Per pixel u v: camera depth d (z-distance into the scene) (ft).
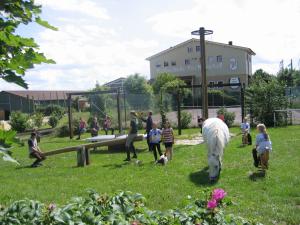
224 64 188.55
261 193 28.07
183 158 44.96
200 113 111.34
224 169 36.60
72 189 32.53
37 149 46.55
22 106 121.08
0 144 6.06
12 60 6.61
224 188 30.04
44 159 46.57
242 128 52.60
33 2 7.04
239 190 29.27
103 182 34.71
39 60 6.74
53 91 203.21
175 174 36.45
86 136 83.56
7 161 5.96
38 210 12.88
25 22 7.06
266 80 81.56
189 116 87.56
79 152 45.19
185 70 195.93
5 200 29.17
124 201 13.84
